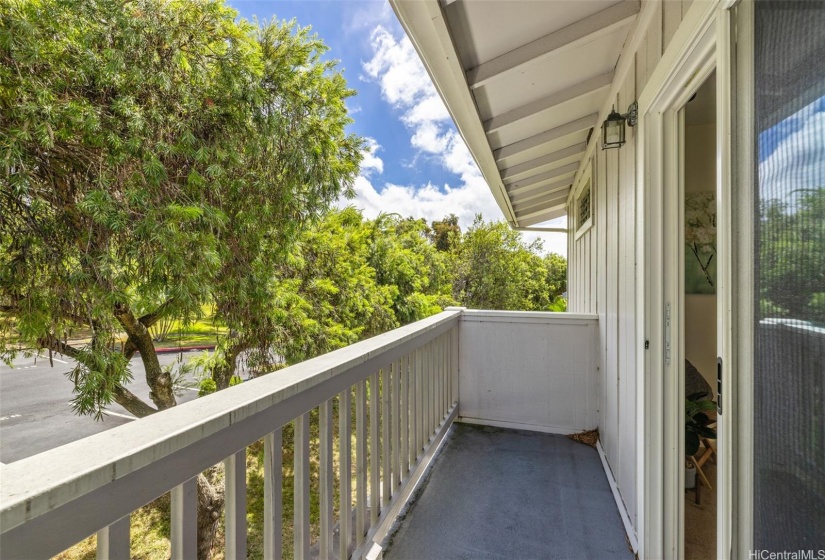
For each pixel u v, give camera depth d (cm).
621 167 215
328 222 660
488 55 193
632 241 190
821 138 61
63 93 291
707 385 265
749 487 84
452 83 196
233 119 378
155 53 330
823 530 61
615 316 230
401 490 190
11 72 263
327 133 482
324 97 489
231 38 387
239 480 86
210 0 363
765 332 78
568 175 468
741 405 88
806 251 65
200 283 344
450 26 171
